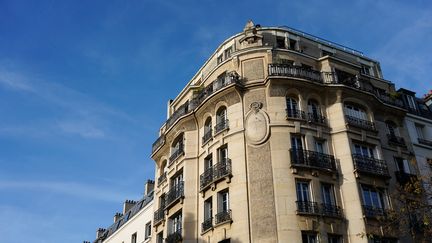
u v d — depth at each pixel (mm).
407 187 27266
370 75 37094
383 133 33031
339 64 33781
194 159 32875
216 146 30703
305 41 35750
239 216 26906
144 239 43094
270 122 29234
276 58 32188
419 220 28484
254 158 28391
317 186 27547
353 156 29141
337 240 26656
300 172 27609
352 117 31219
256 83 30875
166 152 37812
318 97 31359
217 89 31875
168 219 33312
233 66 32688
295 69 31250
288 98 30750
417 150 34188
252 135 29172
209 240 28109
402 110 34750
